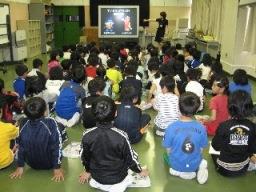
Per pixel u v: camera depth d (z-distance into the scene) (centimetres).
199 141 229
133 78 393
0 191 225
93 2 1116
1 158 246
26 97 343
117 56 557
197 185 233
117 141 199
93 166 208
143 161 270
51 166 248
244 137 229
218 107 308
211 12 895
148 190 226
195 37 935
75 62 454
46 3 1051
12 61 816
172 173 243
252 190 228
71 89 342
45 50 1030
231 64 684
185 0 1123
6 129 245
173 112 310
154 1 1120
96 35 1048
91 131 203
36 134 232
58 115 344
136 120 293
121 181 211
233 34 677
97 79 318
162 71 404
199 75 405
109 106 199
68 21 1158
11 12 856
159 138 317
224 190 228
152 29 1130
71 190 226
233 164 237
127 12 952
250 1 605
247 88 355
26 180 239
